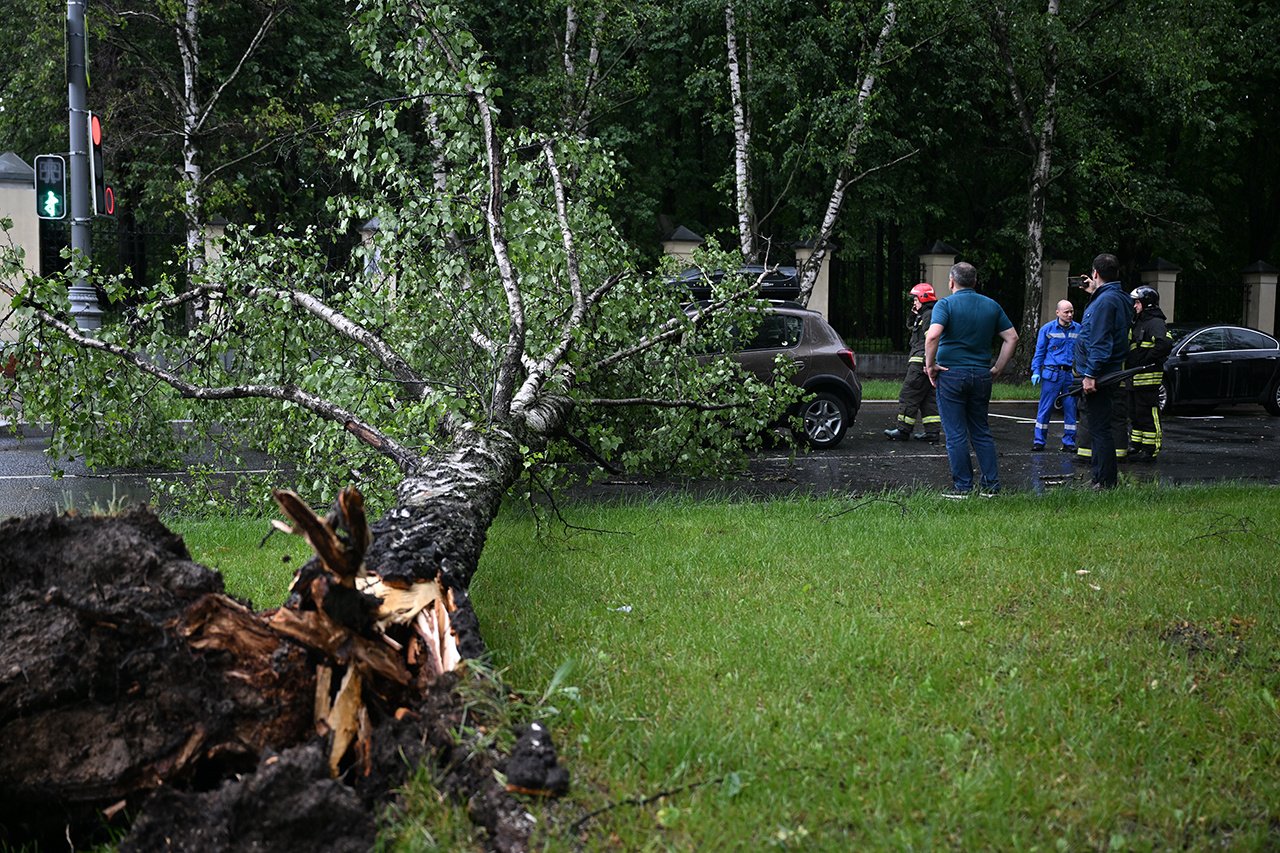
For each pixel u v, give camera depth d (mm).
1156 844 2949
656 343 9281
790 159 24281
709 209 31812
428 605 3756
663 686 4023
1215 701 3973
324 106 19734
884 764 3316
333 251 19500
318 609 3258
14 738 2979
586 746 3408
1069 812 3094
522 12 25125
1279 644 4637
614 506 8492
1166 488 9305
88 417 8031
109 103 20828
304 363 8227
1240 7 28750
